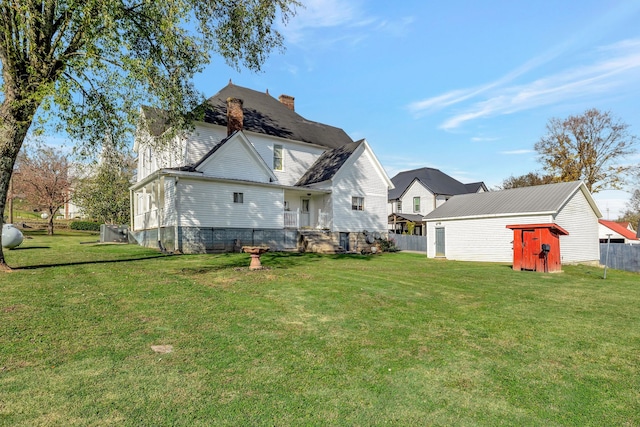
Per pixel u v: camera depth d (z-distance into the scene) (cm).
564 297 862
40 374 380
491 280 1105
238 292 786
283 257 1639
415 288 908
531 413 339
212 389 363
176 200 1731
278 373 405
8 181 931
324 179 2414
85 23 855
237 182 1917
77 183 2989
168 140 1311
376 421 319
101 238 2278
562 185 1948
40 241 2175
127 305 647
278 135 2539
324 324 585
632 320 655
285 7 1291
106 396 343
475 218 2048
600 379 412
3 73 912
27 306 610
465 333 560
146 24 1089
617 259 2062
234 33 1274
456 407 346
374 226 2656
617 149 3741
